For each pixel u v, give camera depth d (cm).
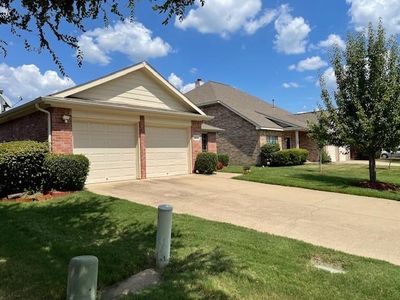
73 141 1116
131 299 351
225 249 512
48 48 667
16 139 1305
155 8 585
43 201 843
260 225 689
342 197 1026
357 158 3253
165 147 1441
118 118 1239
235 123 2447
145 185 1150
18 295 363
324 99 1305
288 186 1218
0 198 909
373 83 1204
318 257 496
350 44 1264
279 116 2806
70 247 507
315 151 2775
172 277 410
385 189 1181
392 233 651
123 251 493
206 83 2992
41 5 590
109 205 788
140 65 1341
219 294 365
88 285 313
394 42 1209
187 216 717
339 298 362
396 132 1169
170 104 1486
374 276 424
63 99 1059
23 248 512
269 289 380
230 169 1800
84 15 627
